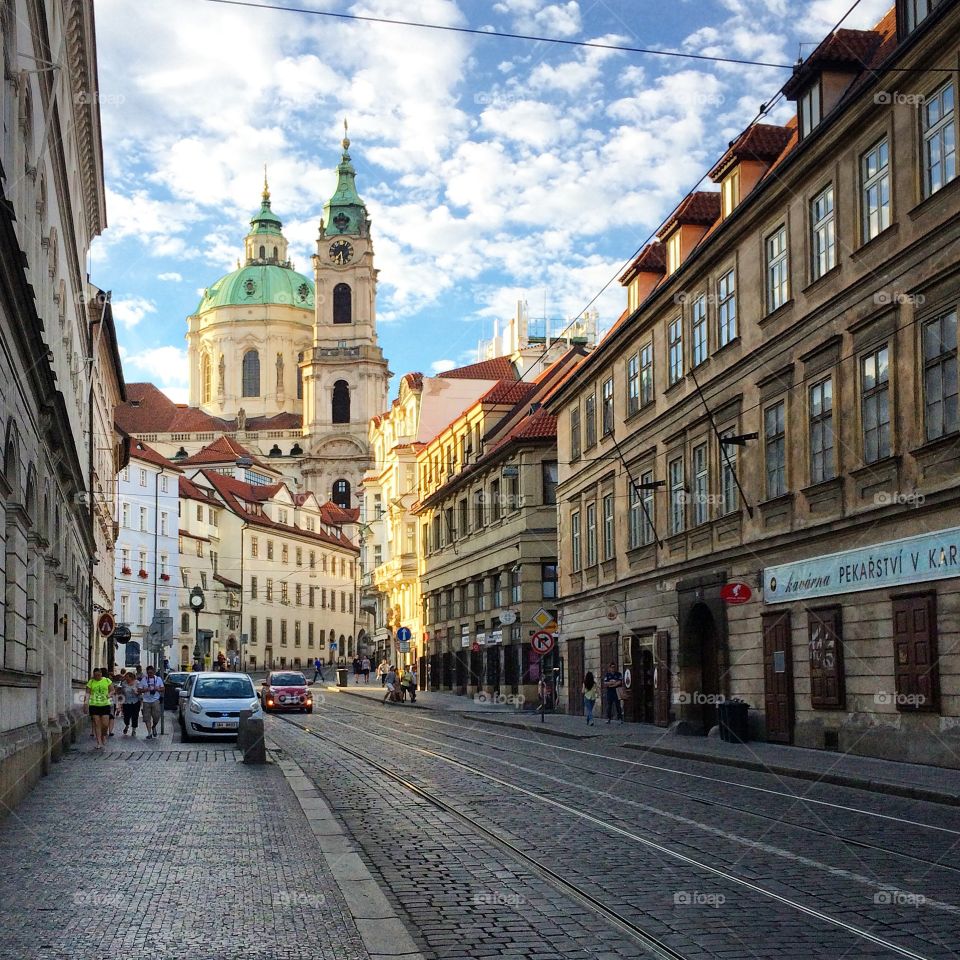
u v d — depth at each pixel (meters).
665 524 35.56
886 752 22.80
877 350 23.77
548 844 13.74
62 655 28.83
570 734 33.91
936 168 21.70
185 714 33.44
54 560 25.08
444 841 14.10
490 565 58.91
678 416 34.62
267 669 112.75
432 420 79.00
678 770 23.16
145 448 92.44
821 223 26.27
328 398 151.38
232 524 109.38
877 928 9.32
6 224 14.20
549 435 52.59
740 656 29.84
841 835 14.04
